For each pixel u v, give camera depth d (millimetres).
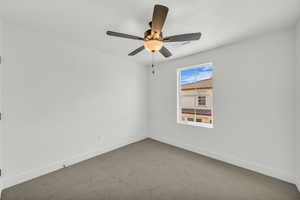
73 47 2600
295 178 1945
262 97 2225
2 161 1854
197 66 3135
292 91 1964
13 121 1954
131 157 2900
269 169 2166
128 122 3691
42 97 2230
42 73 2225
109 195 1760
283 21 1819
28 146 2090
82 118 2750
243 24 1896
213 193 1795
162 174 2250
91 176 2188
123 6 1534
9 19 1811
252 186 1930
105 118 3162
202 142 3031
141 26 1972
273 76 2117
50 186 1933
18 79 1997
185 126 3348
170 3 1467
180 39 1680
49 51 2297
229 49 2572
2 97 1859
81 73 2727
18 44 1990
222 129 2701
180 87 3615
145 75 4129
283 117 2043
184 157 2893
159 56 3291
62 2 1475
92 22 1876
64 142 2492
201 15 1686
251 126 2342
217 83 2754
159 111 3941
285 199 1685
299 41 1801
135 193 1798
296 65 1895
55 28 2049
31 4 1506
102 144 3104
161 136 3910
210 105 3145
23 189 1864
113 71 3307
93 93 2930
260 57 2232
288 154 2006
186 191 1835
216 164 2578
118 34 1624
